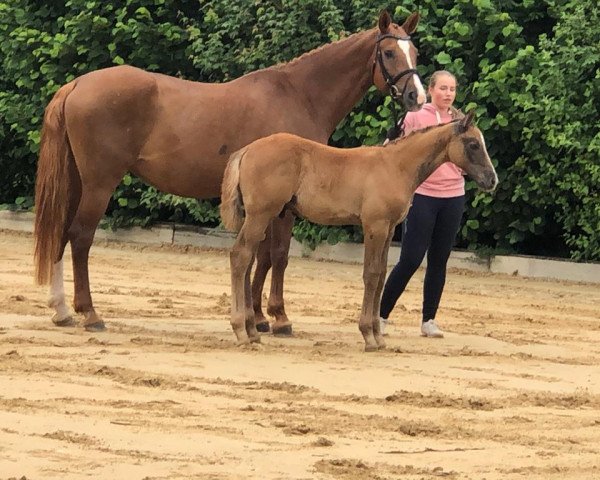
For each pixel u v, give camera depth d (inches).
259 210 450.6
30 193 897.5
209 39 780.6
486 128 700.0
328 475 287.7
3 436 308.7
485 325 545.6
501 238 729.0
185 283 644.7
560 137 666.2
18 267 678.5
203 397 363.6
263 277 497.4
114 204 834.8
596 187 685.3
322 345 466.9
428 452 313.4
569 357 465.7
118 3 815.1
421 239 490.6
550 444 326.0
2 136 860.0
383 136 722.8
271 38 761.0
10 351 416.2
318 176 453.1
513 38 714.2
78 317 506.0
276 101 497.0
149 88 484.1
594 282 693.9
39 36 820.6
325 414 348.2
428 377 410.3
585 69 685.9
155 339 458.6
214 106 489.7
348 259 757.9
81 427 320.8
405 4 723.4
